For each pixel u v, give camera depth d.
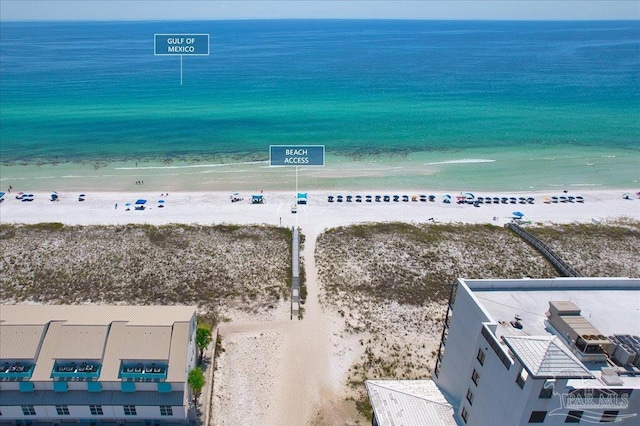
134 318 45.31
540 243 76.88
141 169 112.38
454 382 40.84
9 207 88.56
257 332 56.75
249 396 48.22
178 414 42.25
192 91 192.25
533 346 28.12
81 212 86.94
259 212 88.69
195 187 102.25
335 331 57.28
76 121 147.50
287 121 151.75
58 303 60.78
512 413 29.56
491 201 95.56
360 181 107.62
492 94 192.50
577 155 125.94
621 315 35.97
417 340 56.41
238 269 69.12
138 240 76.56
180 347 42.66
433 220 86.75
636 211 93.44
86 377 40.72
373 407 41.25
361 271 69.44
